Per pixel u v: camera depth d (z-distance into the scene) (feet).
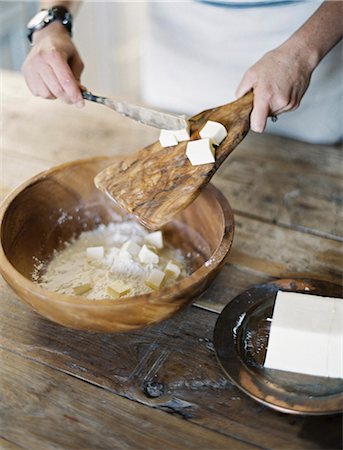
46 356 2.85
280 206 3.78
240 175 4.03
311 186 3.95
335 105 4.63
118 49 8.63
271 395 2.58
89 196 3.44
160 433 2.54
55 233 3.35
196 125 3.21
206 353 2.87
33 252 3.22
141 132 4.45
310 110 4.66
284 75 3.43
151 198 2.93
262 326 2.89
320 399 2.56
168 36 4.76
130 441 2.51
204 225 3.24
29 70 3.77
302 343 2.69
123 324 2.64
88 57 8.12
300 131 4.76
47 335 2.95
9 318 3.03
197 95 4.91
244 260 3.37
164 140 3.11
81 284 3.01
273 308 2.97
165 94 5.05
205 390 2.71
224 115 3.25
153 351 2.88
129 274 3.09
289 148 4.29
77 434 2.53
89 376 2.76
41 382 2.74
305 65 3.54
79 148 4.27
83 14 7.63
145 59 5.05
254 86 3.41
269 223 3.64
